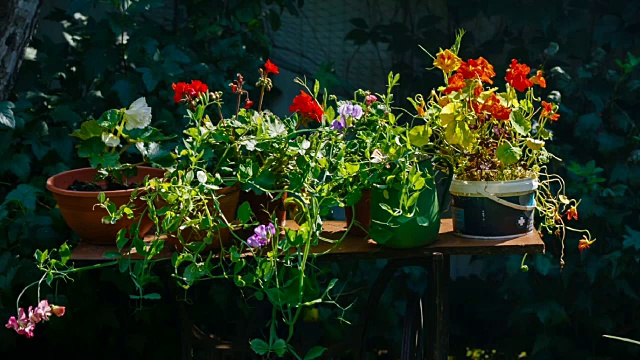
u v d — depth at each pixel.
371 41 3.47
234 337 3.19
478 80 2.05
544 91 3.35
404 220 2.02
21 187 2.68
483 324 3.50
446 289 2.18
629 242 3.08
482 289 3.47
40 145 2.82
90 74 2.95
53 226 2.75
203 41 3.23
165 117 2.92
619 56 3.50
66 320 2.87
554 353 3.34
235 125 2.11
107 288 2.99
